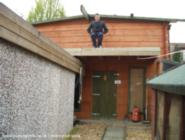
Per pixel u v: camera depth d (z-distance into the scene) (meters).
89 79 11.05
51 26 11.69
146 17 10.52
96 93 11.00
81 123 9.72
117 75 10.89
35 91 4.68
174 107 3.01
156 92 5.29
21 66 3.94
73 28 11.39
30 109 4.43
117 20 10.94
